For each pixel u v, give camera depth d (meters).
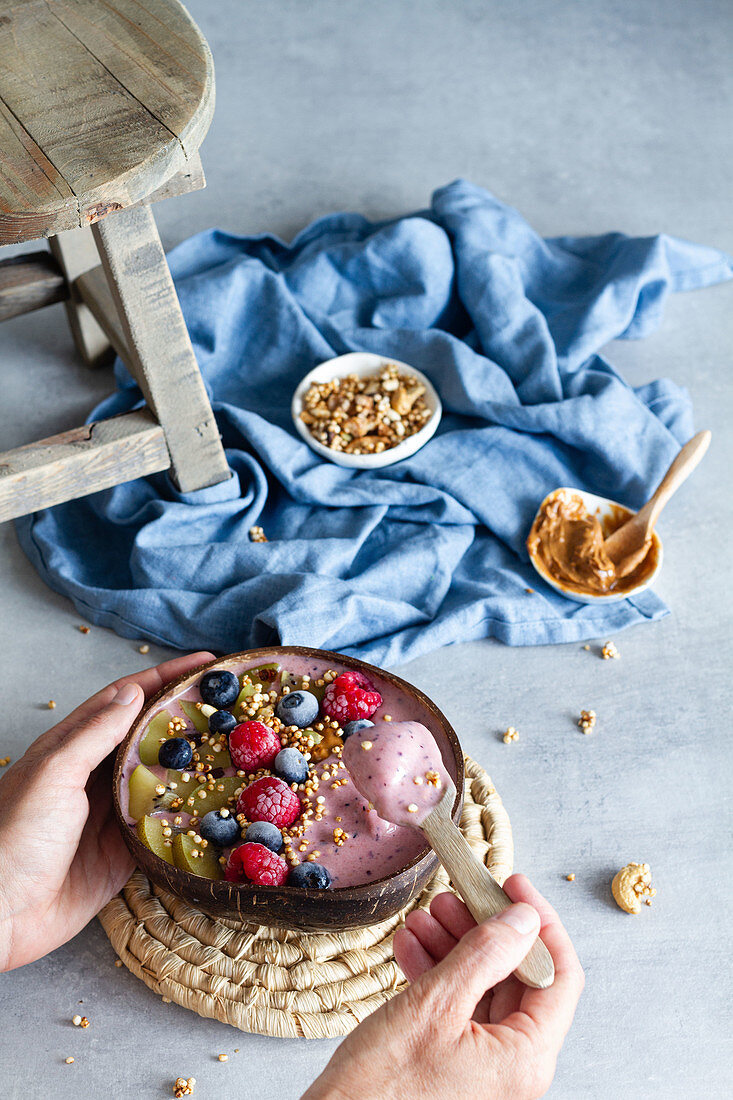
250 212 0.97
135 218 0.65
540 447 0.78
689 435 0.81
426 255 0.84
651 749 0.70
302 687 0.63
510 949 0.49
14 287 0.80
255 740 0.60
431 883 0.62
